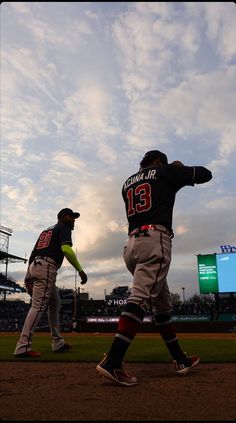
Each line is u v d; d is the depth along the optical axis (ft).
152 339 22.59
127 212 9.87
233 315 94.27
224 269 94.32
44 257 14.56
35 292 14.21
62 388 7.88
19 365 11.41
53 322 14.98
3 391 7.63
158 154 10.42
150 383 8.34
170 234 9.39
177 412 5.98
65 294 165.89
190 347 16.43
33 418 5.65
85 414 5.88
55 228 15.03
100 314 111.55
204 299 180.55
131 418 5.65
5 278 155.33
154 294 8.80
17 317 128.88
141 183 9.69
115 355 8.09
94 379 8.91
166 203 9.45
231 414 5.83
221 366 10.88
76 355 13.61
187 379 8.80
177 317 97.60
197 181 9.82
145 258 8.95
